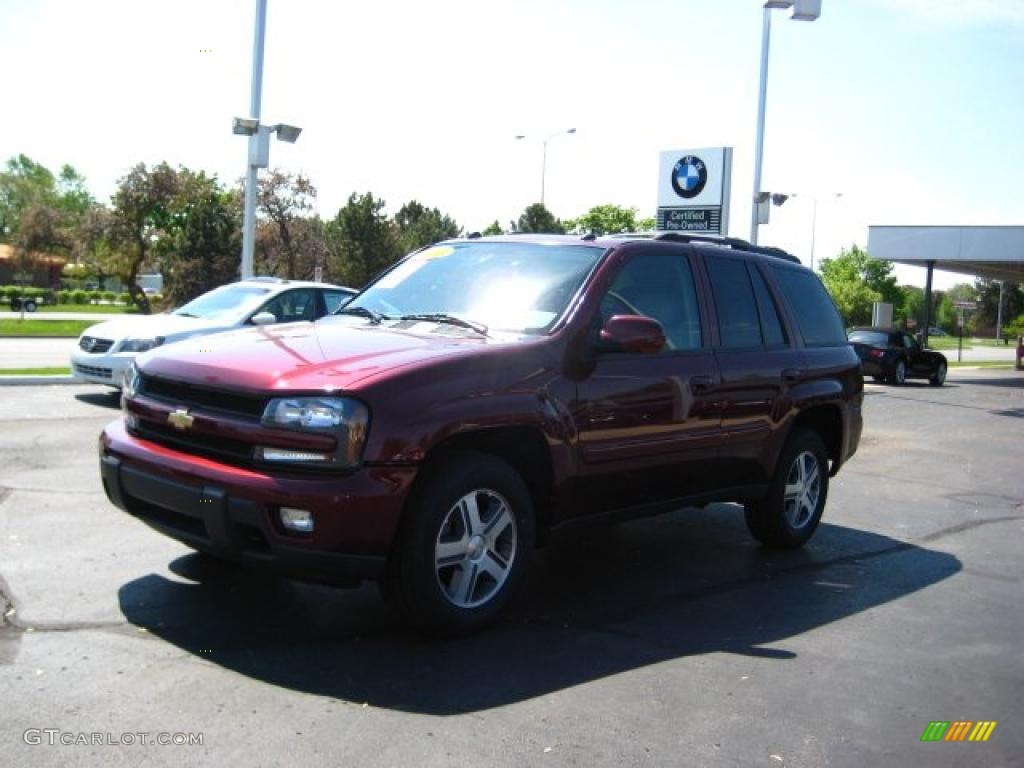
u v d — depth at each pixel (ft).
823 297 24.41
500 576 15.56
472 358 15.08
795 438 22.18
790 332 22.15
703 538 23.45
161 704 12.13
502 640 15.28
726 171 61.62
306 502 13.26
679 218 63.77
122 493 15.31
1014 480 35.88
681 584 19.25
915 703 13.78
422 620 14.57
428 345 15.49
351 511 13.42
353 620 15.66
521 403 15.35
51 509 21.58
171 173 136.15
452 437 14.69
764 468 21.15
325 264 146.20
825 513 27.99
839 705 13.52
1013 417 61.52
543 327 16.61
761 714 13.03
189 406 14.73
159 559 18.17
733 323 20.44
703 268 20.10
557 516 16.58
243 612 15.64
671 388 18.10
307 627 15.19
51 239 221.66
